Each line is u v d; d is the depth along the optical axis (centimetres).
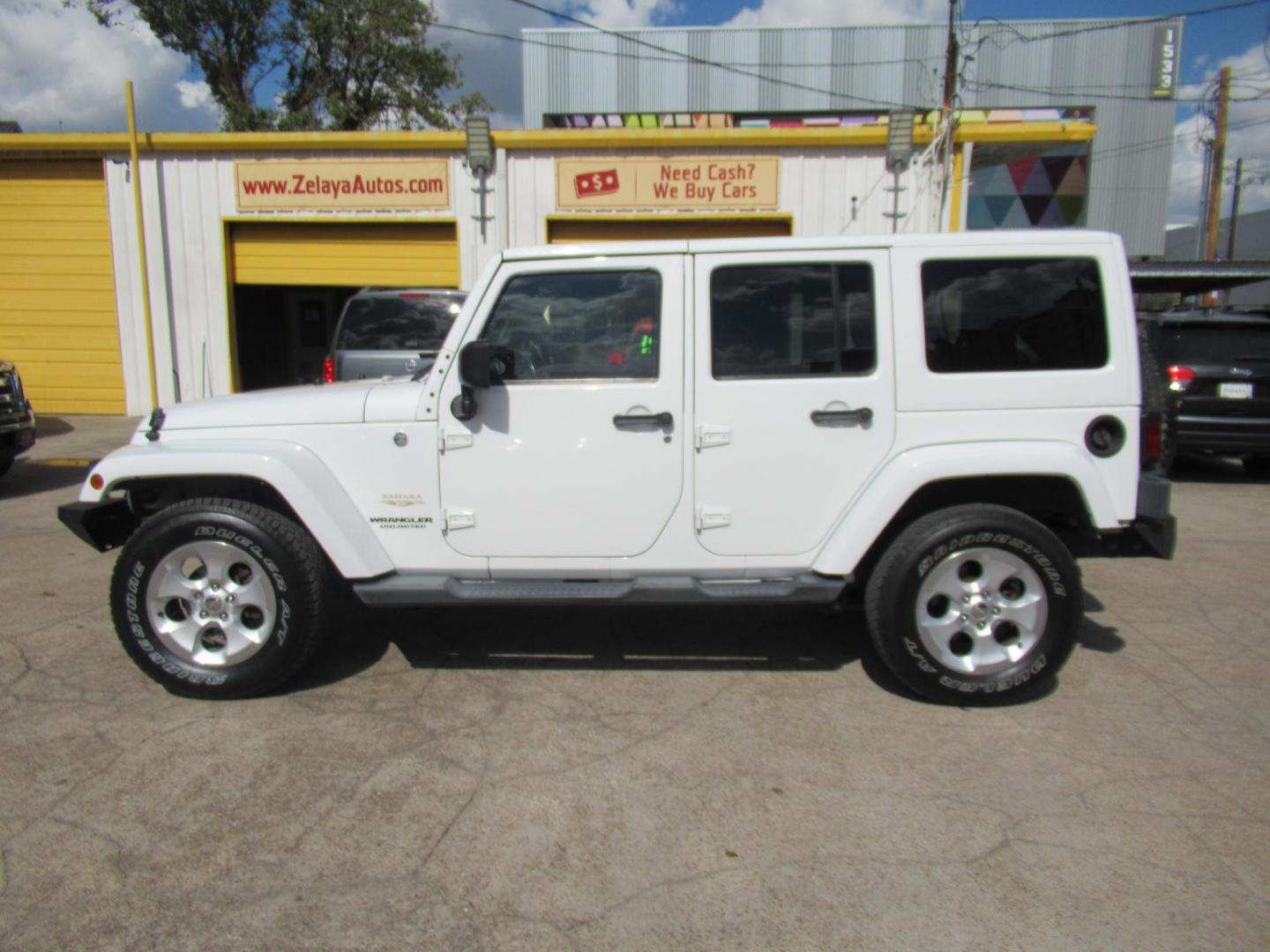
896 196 1228
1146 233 2741
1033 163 2709
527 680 409
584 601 376
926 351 370
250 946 236
